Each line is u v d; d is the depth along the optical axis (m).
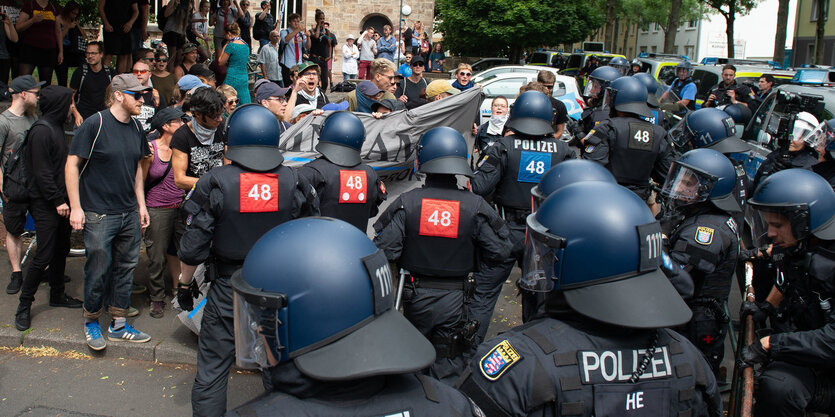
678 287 3.00
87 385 4.08
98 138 4.09
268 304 1.55
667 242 3.56
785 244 2.98
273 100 5.43
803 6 36.31
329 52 15.20
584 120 7.92
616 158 5.32
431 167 3.47
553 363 1.83
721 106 9.86
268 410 1.56
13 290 5.18
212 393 3.21
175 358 4.43
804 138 5.11
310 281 1.55
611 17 32.75
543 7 24.94
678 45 54.88
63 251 4.94
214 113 4.39
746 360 2.97
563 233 1.89
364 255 1.63
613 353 1.86
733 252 3.51
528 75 13.66
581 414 1.81
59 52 8.76
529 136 4.60
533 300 3.19
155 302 4.96
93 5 11.00
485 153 4.68
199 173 4.62
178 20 10.68
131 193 4.31
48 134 4.38
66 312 4.92
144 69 6.42
